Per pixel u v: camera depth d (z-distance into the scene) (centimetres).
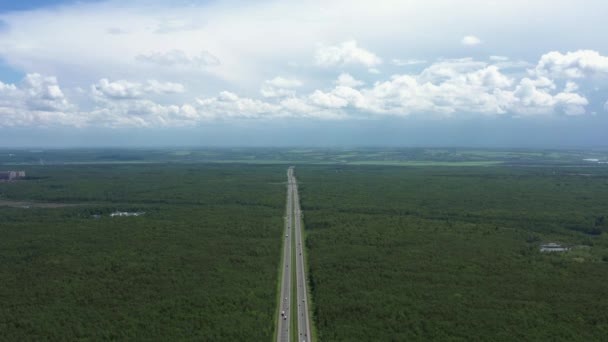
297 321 17275
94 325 16200
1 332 15662
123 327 16088
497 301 18038
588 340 15050
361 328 16075
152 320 16625
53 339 15262
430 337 15412
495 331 15700
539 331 15675
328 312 17388
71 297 18625
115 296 18738
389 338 15425
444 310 17275
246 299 18538
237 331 15875
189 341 15212
